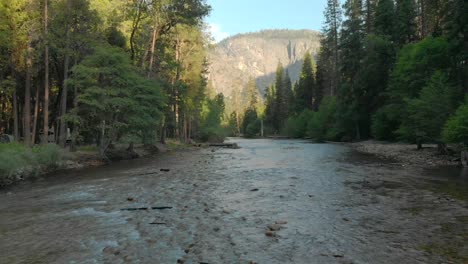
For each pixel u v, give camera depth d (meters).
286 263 6.69
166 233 8.77
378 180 16.67
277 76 126.00
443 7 38.12
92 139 42.56
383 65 52.69
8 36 26.88
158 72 45.19
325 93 90.31
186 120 66.31
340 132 65.88
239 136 143.88
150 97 32.22
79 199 13.56
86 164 26.61
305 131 92.44
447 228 8.84
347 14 65.94
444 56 33.75
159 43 44.12
